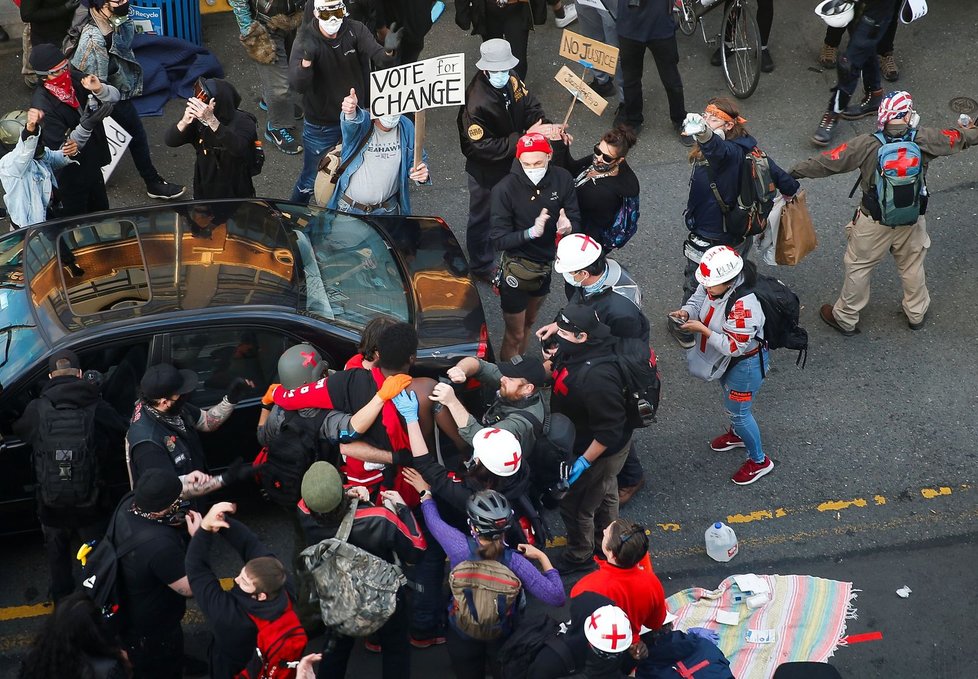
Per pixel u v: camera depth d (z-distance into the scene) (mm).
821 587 5934
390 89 6578
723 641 5668
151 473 4543
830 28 9812
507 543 4945
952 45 10219
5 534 6000
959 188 8789
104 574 4566
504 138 7246
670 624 4953
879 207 6828
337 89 7945
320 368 5277
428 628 5445
